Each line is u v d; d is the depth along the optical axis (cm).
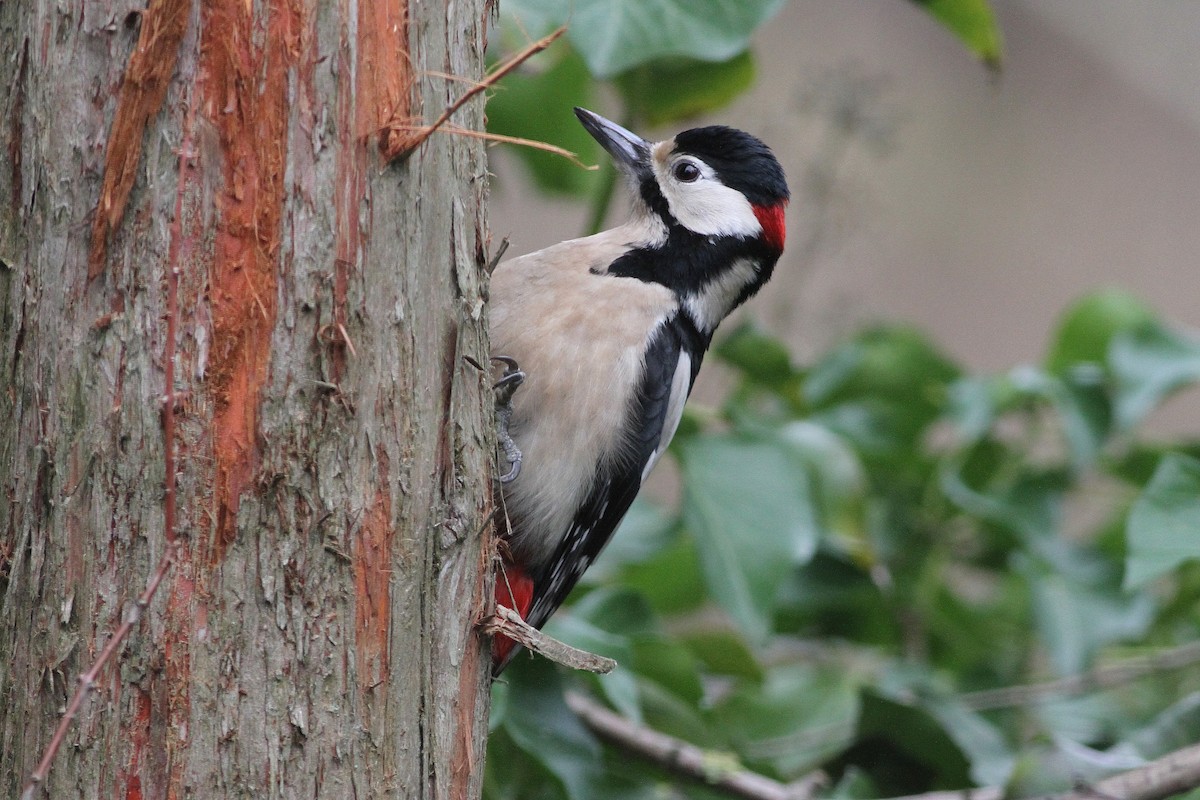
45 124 540
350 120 558
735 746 948
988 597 1109
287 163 548
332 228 555
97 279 537
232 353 541
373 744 562
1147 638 1069
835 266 1645
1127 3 1772
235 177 542
